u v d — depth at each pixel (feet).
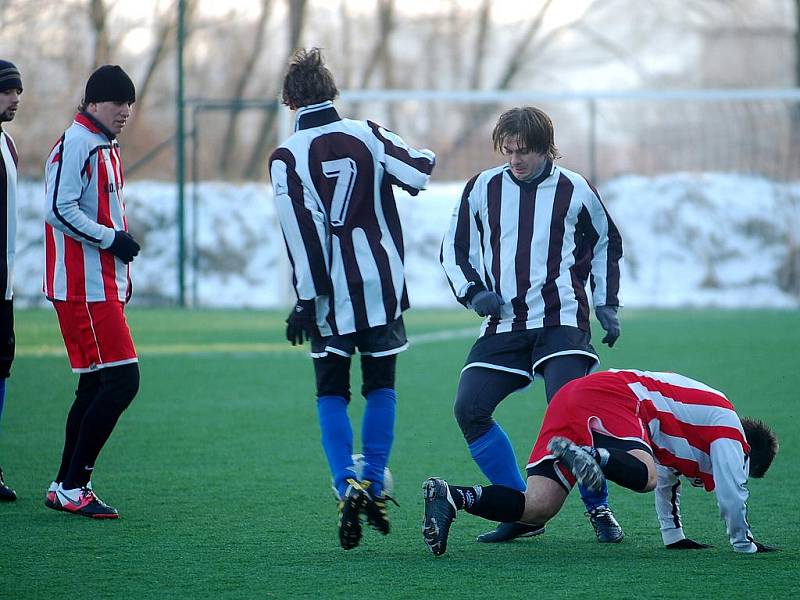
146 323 171.42
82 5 276.62
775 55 360.48
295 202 51.13
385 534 50.55
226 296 225.56
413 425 87.40
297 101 52.80
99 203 58.18
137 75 302.45
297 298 51.80
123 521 56.65
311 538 53.36
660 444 49.90
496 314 54.44
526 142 53.21
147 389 106.11
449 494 48.01
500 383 54.29
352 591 43.98
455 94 205.98
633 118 255.70
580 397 49.60
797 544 52.21
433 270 226.79
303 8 321.93
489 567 47.83
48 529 54.80
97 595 43.52
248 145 323.37
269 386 108.37
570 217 54.70
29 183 233.35
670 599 42.52
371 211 52.65
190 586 44.75
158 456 74.79
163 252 236.02
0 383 63.72
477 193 55.93
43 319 175.63
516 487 53.83
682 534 51.62
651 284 222.69
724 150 239.30
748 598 42.52
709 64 360.48
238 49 321.32
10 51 266.36
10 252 62.64
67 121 268.00
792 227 225.35
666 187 236.22
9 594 43.65
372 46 328.90
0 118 61.72
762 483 66.13
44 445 78.38
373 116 293.23
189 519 57.11
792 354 129.08
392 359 54.03
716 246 226.38
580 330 54.03
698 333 152.35
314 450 77.10
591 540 53.62
